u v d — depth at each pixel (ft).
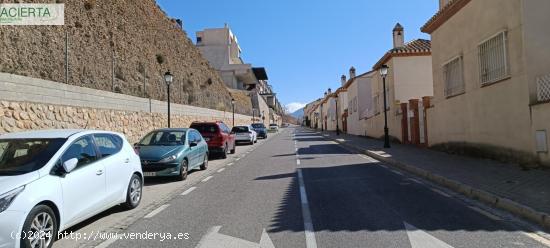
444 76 61.21
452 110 58.49
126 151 28.84
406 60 92.58
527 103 39.65
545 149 37.27
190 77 130.82
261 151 84.28
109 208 26.61
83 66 67.46
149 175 41.14
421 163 48.39
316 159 62.69
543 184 31.07
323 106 285.43
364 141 103.24
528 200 26.03
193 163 47.26
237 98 221.46
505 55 43.27
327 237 20.49
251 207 28.07
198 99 130.21
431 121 68.33
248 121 210.38
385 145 77.00
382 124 107.34
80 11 73.92
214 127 69.21
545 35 39.52
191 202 30.60
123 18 92.58
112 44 81.20
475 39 50.31
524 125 40.24
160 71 103.65
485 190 29.84
